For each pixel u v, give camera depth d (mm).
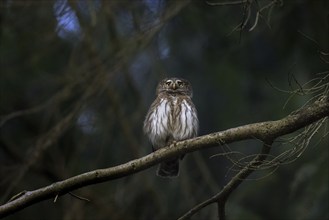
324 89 8664
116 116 13398
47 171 13953
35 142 13188
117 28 13539
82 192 13305
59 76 13344
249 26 13695
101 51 13586
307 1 12852
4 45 13648
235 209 12852
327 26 12758
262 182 13234
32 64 13539
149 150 14133
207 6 13484
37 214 13562
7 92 14180
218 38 14242
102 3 12734
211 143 8625
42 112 14602
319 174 11492
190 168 15000
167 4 12914
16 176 13180
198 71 14953
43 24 13281
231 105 14672
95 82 12297
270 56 15148
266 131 8312
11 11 13352
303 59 13625
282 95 13812
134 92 13969
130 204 13422
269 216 13984
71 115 12250
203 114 15148
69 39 13812
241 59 14797
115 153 14016
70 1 12562
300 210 11555
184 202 13422
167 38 14367
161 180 14195
